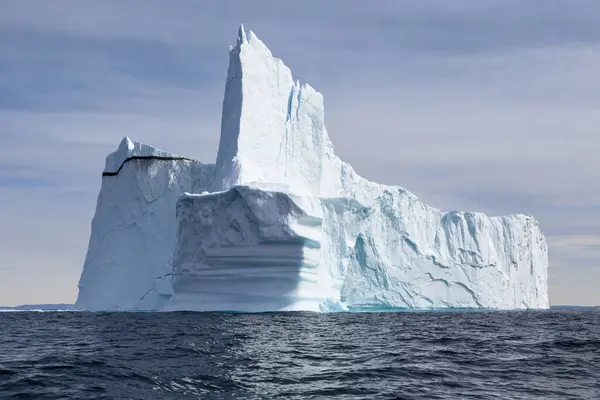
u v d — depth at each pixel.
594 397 14.16
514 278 66.31
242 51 50.69
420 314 51.28
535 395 14.27
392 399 13.31
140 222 53.97
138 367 17.05
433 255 60.16
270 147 50.50
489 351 22.55
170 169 54.12
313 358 19.41
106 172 57.16
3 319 38.88
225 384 14.83
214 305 43.31
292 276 41.69
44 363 17.53
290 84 53.41
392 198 58.66
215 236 43.25
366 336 27.41
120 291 53.06
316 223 42.31
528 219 69.12
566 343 26.19
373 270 57.09
